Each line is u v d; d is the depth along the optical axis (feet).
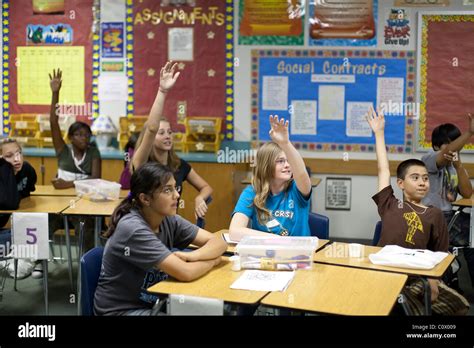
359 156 18.31
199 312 6.79
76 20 19.36
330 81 18.24
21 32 19.66
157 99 11.00
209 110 18.98
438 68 17.67
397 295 7.02
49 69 19.63
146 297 7.94
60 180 14.52
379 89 18.02
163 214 7.96
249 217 9.73
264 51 18.49
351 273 7.91
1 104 19.93
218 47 18.74
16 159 11.84
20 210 11.66
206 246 8.18
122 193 13.70
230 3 18.53
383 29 17.81
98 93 19.47
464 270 15.28
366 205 18.40
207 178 17.60
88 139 15.53
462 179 14.52
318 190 18.60
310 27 18.15
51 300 12.84
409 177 9.91
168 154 12.70
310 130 18.48
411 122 17.95
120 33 19.20
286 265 8.06
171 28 18.93
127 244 7.69
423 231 9.34
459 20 17.43
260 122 18.72
